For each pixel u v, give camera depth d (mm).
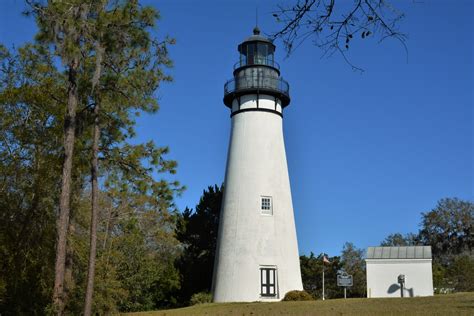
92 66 17188
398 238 63688
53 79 19359
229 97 34156
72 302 18750
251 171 32188
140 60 17422
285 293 30500
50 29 15156
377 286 37062
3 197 18766
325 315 19781
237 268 30672
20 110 19312
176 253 43281
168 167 20016
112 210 26609
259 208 31594
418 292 36250
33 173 19078
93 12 16625
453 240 59938
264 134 32938
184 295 39031
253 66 33594
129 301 31062
